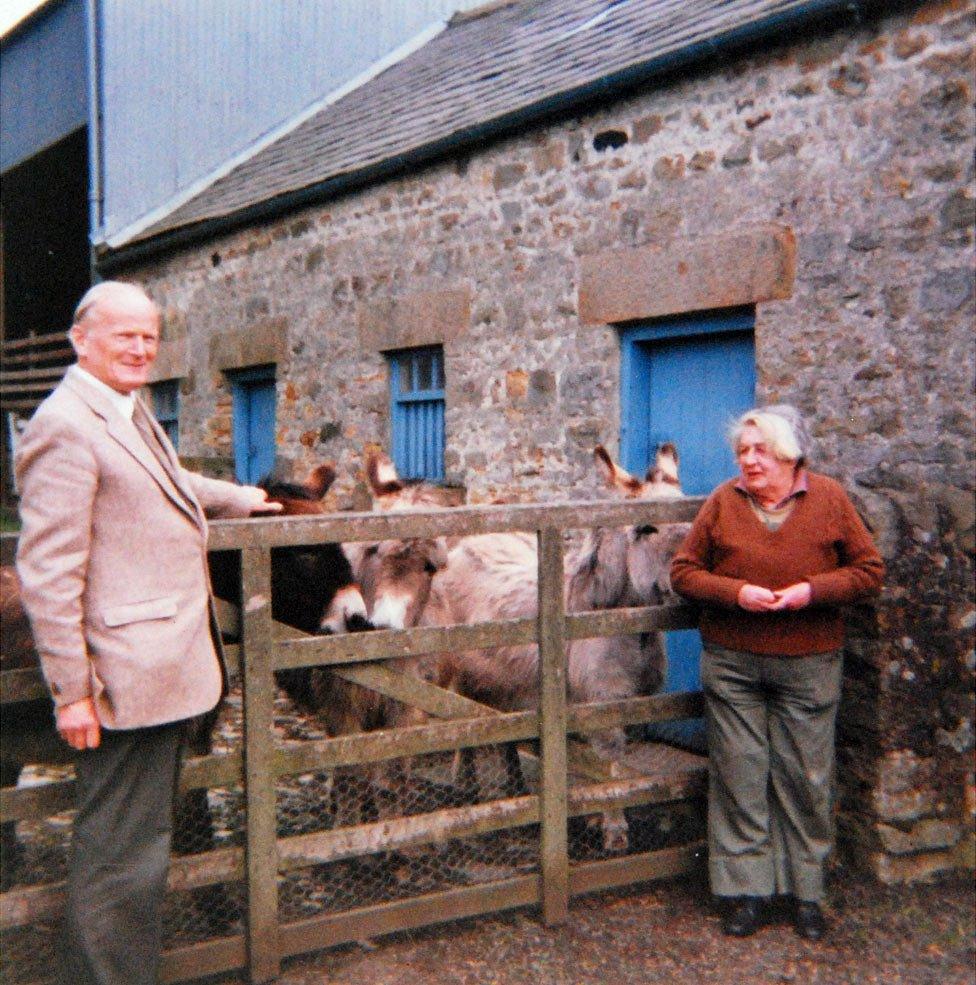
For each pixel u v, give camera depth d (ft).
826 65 15.07
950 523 13.75
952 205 13.65
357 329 24.58
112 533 9.32
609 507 12.76
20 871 11.68
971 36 13.42
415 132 23.66
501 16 32.01
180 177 36.55
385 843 11.76
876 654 13.44
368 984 11.23
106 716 9.29
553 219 19.56
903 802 13.60
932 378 13.88
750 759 12.39
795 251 15.51
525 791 14.17
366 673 11.81
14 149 46.11
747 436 12.01
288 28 35.06
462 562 16.11
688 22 18.52
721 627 12.48
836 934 12.37
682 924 12.64
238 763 11.11
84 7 39.65
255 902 11.09
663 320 18.02
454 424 21.94
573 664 14.78
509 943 12.16
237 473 30.25
